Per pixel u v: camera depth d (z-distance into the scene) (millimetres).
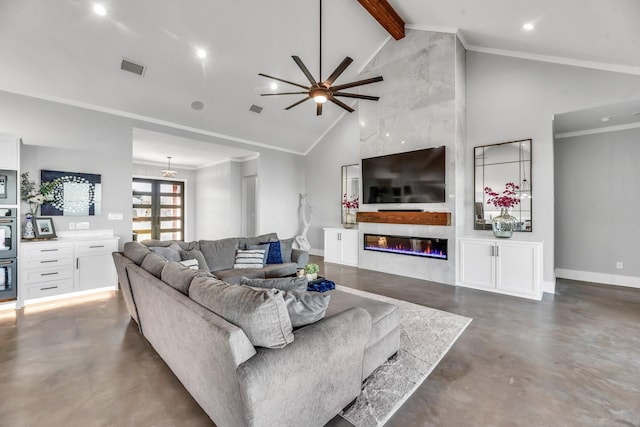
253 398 1125
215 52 4289
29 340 2549
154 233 8586
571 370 2076
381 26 4770
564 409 1676
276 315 1286
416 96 4754
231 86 4996
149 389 1864
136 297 2492
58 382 1936
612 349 2379
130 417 1612
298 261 4438
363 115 5488
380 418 1603
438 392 1834
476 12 3598
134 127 4867
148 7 3494
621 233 4238
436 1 3770
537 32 3447
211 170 8539
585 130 4492
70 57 3730
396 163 4973
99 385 1904
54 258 3617
